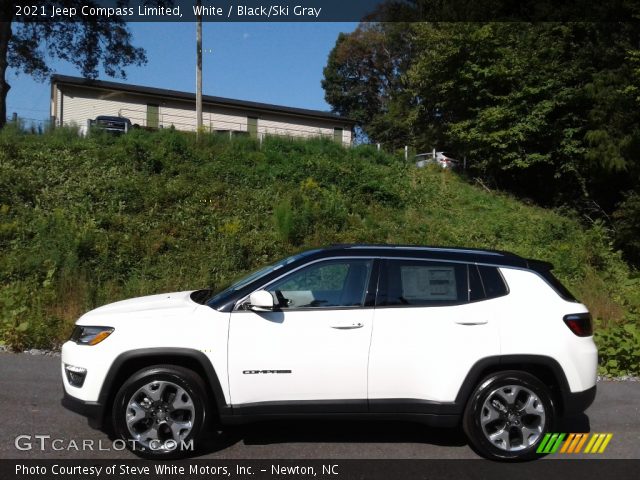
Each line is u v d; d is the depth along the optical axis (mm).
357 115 48312
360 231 15266
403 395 4711
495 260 5090
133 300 5383
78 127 18406
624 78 21031
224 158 18156
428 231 16812
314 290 4879
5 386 6242
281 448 4941
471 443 4949
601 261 16766
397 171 21453
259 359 4621
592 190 23328
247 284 4879
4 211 12750
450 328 4773
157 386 4613
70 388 4707
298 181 17703
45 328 8102
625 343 7875
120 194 14391
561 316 4922
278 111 35062
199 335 4633
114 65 25609
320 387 4656
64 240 11258
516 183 24656
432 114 27484
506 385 4762
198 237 13258
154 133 18781
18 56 24781
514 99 22734
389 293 4863
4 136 16438
